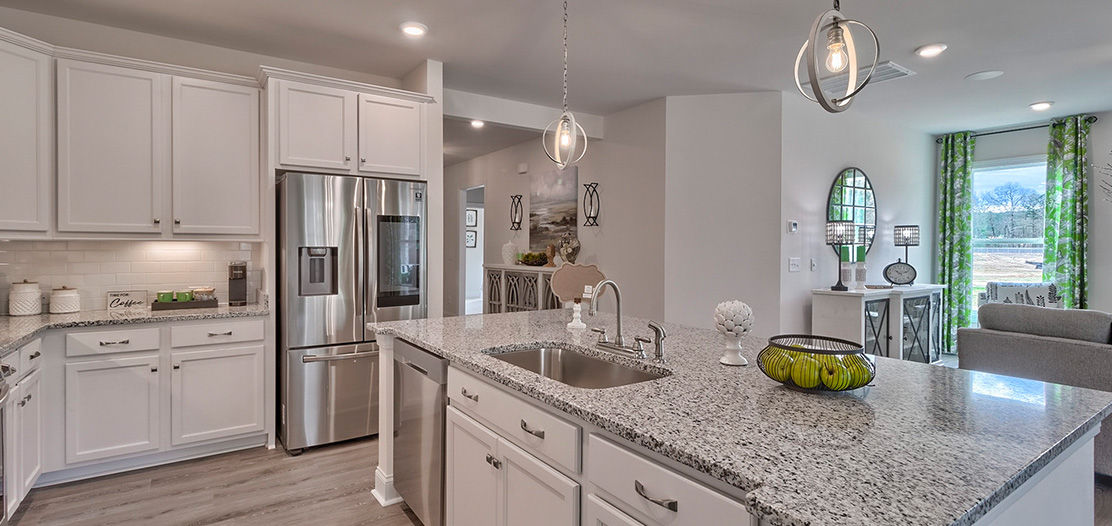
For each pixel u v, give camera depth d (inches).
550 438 58.9
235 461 120.6
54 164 110.2
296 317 124.6
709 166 182.2
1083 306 203.0
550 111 196.4
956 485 36.0
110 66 114.4
